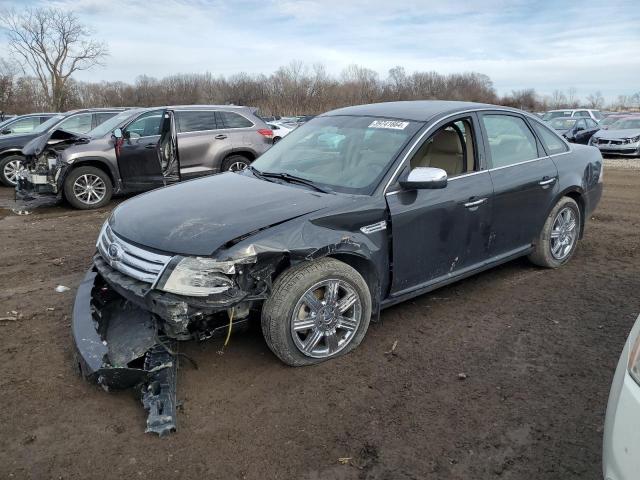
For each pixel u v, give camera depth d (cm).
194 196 382
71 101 5681
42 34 5172
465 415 301
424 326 410
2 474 255
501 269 538
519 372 345
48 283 509
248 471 259
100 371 294
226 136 967
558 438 282
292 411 304
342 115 477
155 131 941
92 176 898
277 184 401
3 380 333
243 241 310
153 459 266
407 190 381
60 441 279
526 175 469
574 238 543
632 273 526
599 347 376
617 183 1163
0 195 1075
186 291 296
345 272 348
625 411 184
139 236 326
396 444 278
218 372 342
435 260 407
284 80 6481
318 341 348
